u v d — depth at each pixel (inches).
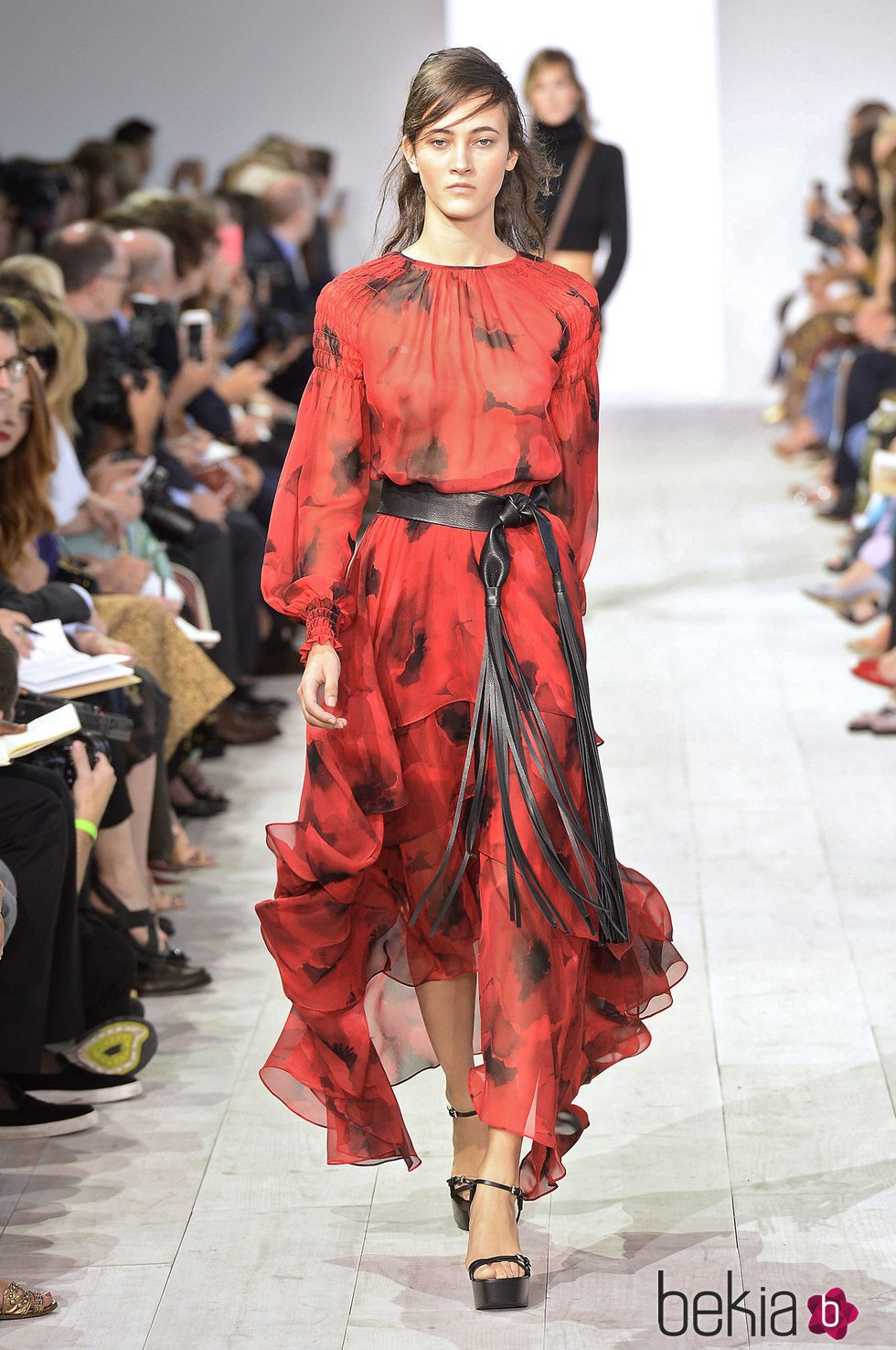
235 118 1007.0
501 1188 215.2
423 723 218.7
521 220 228.5
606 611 569.9
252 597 472.7
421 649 216.5
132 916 309.9
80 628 327.6
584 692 219.8
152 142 887.1
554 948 217.2
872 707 466.0
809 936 328.2
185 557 430.9
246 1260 229.1
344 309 215.3
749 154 1002.7
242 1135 263.1
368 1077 230.4
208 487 472.1
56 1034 260.5
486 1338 209.6
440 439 213.5
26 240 583.2
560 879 212.1
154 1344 211.3
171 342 486.6
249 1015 304.7
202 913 349.4
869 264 760.3
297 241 629.3
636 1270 222.7
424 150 213.2
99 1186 249.1
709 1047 285.3
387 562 217.3
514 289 216.7
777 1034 289.0
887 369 660.1
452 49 214.5
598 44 1018.1
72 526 380.2
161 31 995.3
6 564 331.3
